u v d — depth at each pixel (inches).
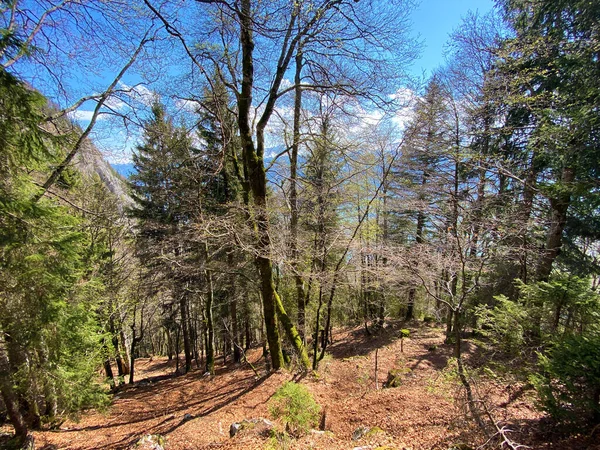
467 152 344.8
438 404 263.1
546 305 185.5
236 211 317.7
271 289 376.8
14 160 169.9
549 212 319.9
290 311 454.9
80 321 285.4
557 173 279.3
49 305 210.5
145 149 532.1
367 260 398.0
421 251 317.4
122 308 590.2
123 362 810.8
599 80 224.2
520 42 314.8
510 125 347.3
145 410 394.6
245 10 146.8
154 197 544.4
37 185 225.9
